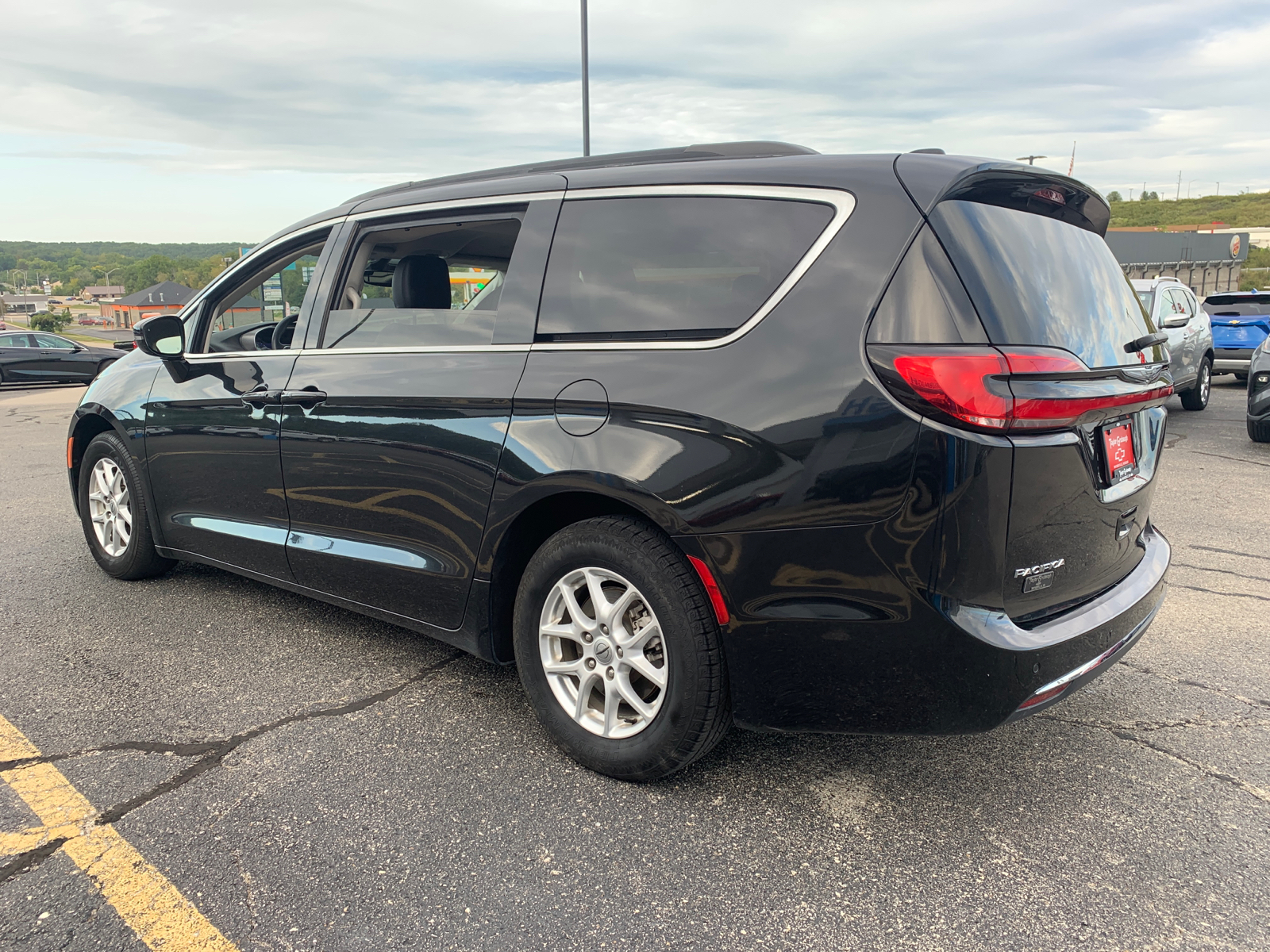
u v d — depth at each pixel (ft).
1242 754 8.54
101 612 12.29
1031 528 6.59
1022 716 6.69
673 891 6.46
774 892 6.45
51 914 6.12
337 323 10.18
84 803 7.51
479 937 5.97
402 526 9.23
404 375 9.09
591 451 7.47
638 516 7.67
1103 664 7.34
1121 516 7.77
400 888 6.45
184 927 6.01
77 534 16.80
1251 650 11.22
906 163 7.05
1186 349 35.32
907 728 6.72
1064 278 7.35
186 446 11.76
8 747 8.46
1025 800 7.71
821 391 6.53
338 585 10.16
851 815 7.47
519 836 7.10
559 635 8.13
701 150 8.50
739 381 6.88
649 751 7.57
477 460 8.32
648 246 7.84
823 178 7.18
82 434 13.93
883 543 6.37
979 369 6.20
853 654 6.66
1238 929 6.07
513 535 8.32
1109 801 7.70
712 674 7.21
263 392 10.52
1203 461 25.64
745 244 7.30
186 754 8.35
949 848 7.01
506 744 8.61
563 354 7.99
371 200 10.46
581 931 6.03
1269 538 16.93
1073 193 7.94
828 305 6.72
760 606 6.83
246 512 11.19
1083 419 6.75
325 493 10.00
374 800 7.59
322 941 5.90
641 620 7.70
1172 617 12.47
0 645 11.05
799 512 6.57
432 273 9.71
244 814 7.36
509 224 9.07
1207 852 6.97
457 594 8.84
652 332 7.59
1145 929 6.07
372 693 9.71
